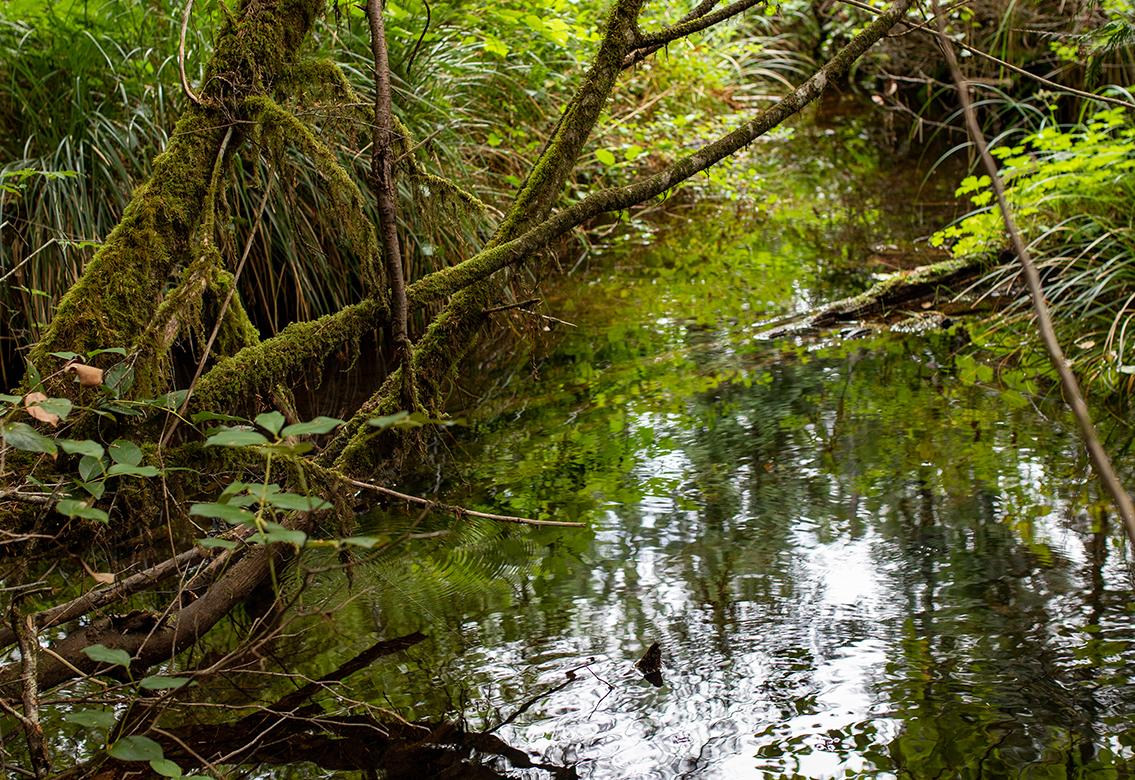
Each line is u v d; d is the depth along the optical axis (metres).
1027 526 2.59
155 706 1.86
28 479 1.89
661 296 4.67
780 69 8.50
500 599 2.40
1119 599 2.24
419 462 3.17
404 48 4.65
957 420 3.26
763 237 5.43
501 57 5.64
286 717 1.93
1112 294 3.99
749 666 2.09
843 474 2.95
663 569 2.50
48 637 2.24
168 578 2.35
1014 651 2.08
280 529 1.50
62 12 4.14
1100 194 4.29
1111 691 1.94
